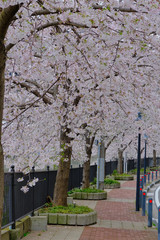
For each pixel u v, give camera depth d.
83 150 15.68
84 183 17.36
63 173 10.99
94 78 8.41
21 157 8.02
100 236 8.57
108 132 16.41
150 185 23.31
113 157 37.91
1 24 4.33
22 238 8.05
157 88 12.05
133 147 33.91
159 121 13.83
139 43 7.63
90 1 5.95
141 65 9.91
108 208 13.59
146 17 6.09
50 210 10.18
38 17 6.63
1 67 4.46
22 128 9.98
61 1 5.74
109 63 8.13
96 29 7.24
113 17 6.16
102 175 18.70
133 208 13.76
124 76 8.88
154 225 10.41
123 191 20.05
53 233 8.70
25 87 9.84
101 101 9.27
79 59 7.74
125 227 9.90
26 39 6.57
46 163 7.89
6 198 7.44
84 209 10.66
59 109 9.33
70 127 9.56
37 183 10.27
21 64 7.96
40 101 10.24
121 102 9.93
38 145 8.82
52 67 9.58
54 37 7.39
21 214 8.54
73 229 9.29
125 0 5.46
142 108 12.77
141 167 40.09
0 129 4.63
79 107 9.15
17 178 8.29
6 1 4.17
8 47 5.58
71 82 9.68
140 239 8.40
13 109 9.26
